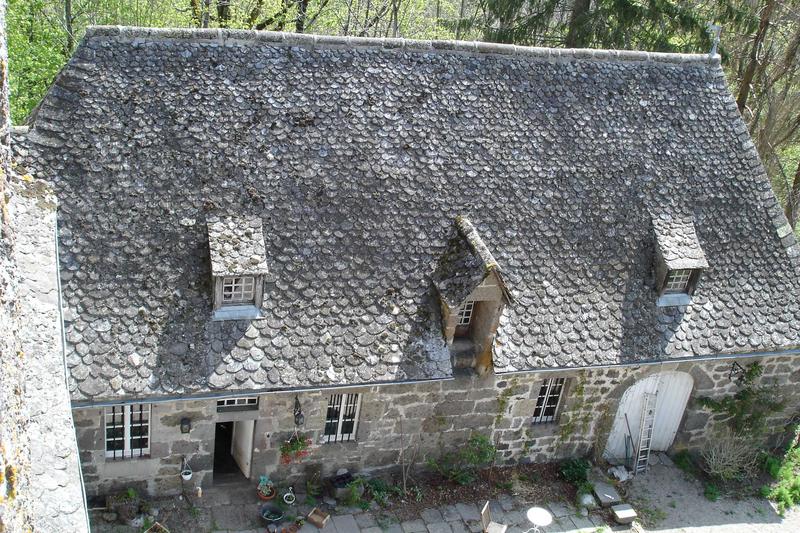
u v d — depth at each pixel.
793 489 19.56
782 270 19.33
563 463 19.33
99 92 15.66
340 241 16.41
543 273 17.58
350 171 16.81
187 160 15.84
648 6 28.78
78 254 14.82
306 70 17.09
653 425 19.73
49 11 31.69
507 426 18.45
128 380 14.33
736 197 19.44
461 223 16.95
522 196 17.81
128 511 15.83
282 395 16.17
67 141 15.25
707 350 18.05
